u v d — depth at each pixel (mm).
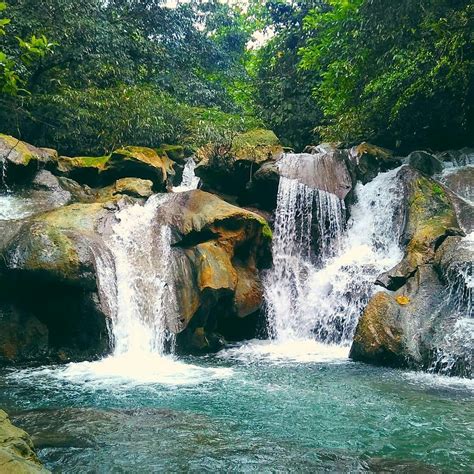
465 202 13203
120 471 5207
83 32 17000
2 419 4973
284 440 6078
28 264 9898
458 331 9414
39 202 13141
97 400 7598
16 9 15758
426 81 14406
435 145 17406
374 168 15570
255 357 10781
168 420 6727
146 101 18297
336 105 18719
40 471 4180
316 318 12562
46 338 10227
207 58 24516
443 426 6539
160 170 15578
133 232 12078
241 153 15141
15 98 16047
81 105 17328
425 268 10906
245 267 12656
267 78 24344
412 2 14141
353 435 6246
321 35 20844
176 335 10977
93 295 10258
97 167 15141
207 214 12422
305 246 14625
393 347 9758
